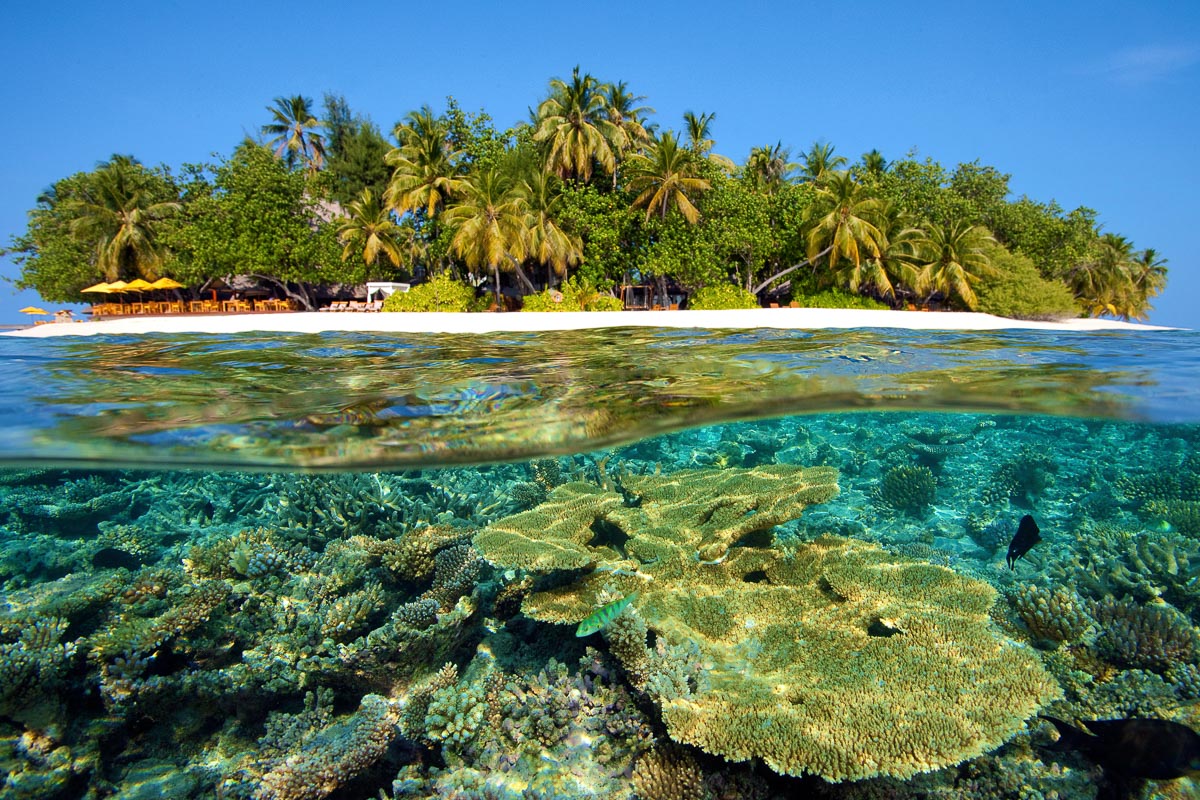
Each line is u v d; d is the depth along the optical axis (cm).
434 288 2961
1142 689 591
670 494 939
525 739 585
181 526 1219
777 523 778
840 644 600
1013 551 585
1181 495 1205
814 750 476
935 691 521
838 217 3139
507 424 499
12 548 1075
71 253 3759
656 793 510
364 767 591
